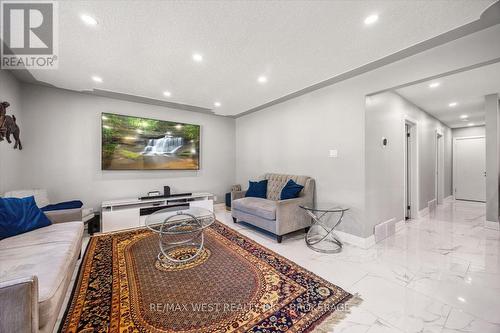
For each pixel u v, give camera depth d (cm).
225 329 139
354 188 286
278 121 411
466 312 154
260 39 201
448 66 206
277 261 234
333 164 312
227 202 489
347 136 294
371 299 169
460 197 622
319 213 330
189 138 459
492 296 172
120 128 378
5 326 87
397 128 345
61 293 129
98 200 363
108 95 362
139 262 232
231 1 153
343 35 194
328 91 318
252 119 480
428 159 461
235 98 380
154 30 186
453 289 182
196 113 475
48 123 323
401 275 205
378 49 219
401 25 180
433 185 488
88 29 185
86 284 189
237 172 535
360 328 139
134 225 353
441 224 374
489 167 349
